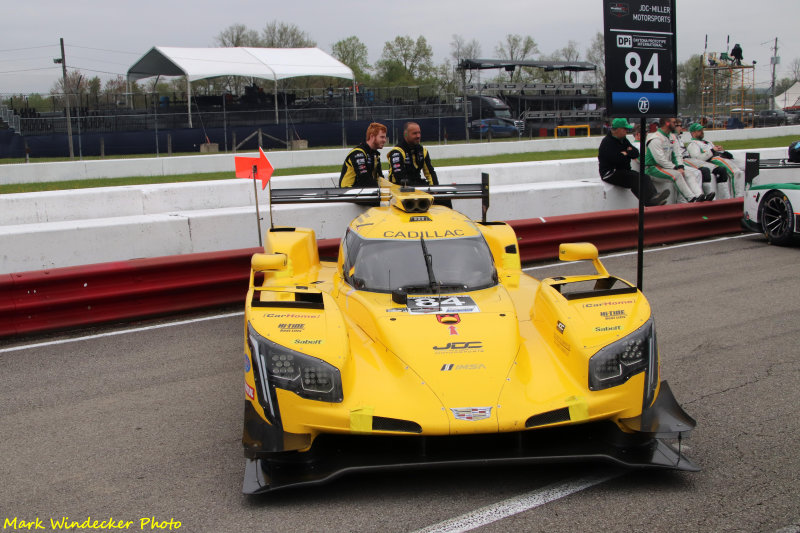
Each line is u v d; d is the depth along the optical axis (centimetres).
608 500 350
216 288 745
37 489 378
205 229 909
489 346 396
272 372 362
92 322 682
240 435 445
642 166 581
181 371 564
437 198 658
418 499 355
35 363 588
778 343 603
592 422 399
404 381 374
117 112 3027
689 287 802
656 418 378
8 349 627
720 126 3975
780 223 1005
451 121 3238
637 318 397
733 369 546
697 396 495
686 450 409
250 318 392
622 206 1206
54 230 817
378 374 383
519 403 361
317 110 3056
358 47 7000
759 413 462
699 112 4594
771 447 411
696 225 1089
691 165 1219
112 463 407
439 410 353
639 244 586
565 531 323
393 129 2897
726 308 714
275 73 3109
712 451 407
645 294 775
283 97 3456
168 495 369
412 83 6656
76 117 2433
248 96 3425
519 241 931
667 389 409
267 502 358
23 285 647
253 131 2725
